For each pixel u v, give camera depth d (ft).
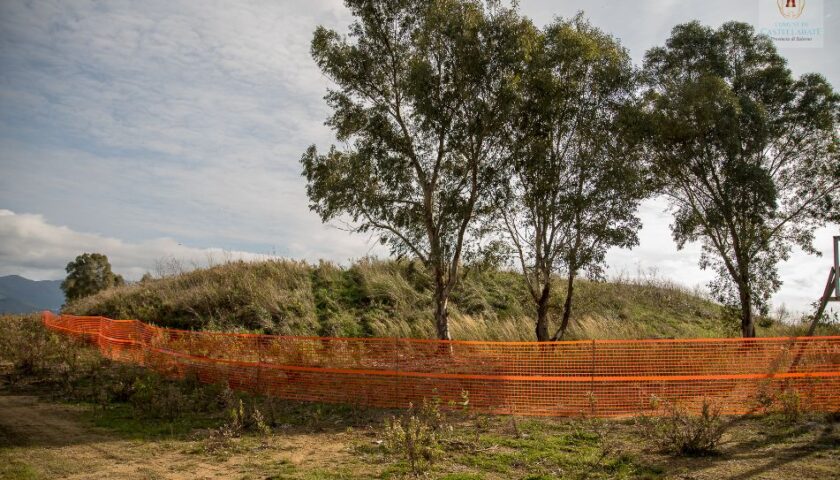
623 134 49.24
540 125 47.24
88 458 22.88
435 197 49.34
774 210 50.62
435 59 45.83
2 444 24.36
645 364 37.40
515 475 20.77
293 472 21.08
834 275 34.47
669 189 54.90
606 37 49.70
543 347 39.34
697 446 23.12
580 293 71.61
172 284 75.77
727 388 33.83
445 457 23.11
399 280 71.46
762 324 65.16
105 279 151.94
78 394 35.45
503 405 32.55
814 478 19.71
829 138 51.72
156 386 35.60
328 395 35.55
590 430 27.43
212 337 46.60
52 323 69.15
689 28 53.62
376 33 49.01
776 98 52.34
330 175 46.24
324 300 67.10
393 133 48.55
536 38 45.03
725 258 51.90
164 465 22.16
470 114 45.55
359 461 22.77
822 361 33.91
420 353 40.88
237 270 74.08
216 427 28.60
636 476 20.40
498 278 75.97
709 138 49.88
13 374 40.24
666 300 76.79
